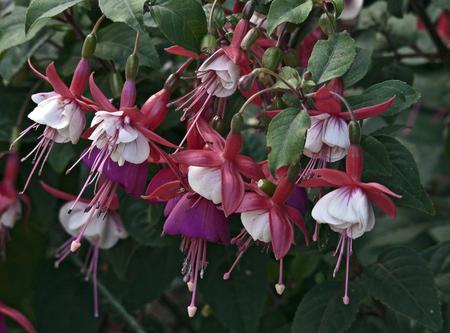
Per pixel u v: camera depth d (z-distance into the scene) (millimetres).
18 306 857
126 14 542
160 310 1056
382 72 795
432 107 1027
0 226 745
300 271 817
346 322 634
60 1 578
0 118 747
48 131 577
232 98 614
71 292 831
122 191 700
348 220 520
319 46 557
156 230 703
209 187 530
